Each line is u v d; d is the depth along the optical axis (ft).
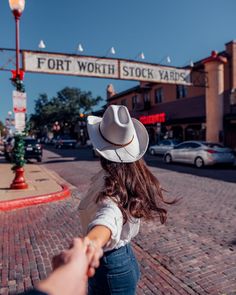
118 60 54.44
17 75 32.04
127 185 5.41
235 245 15.90
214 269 13.26
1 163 69.72
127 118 5.69
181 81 61.87
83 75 51.55
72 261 2.94
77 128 213.25
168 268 13.43
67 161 73.10
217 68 64.90
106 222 4.57
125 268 5.50
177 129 98.68
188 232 18.12
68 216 22.59
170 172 47.26
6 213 23.82
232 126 73.61
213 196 28.43
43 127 255.29
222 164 52.08
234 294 11.25
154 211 6.02
